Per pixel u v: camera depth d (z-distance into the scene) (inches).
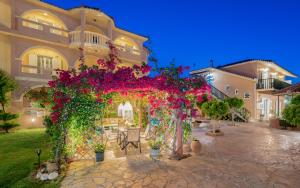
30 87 604.1
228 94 989.8
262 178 210.4
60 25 729.6
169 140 324.5
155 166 246.1
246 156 293.0
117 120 506.0
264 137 459.8
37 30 628.7
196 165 250.1
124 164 253.4
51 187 189.2
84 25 700.7
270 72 1061.1
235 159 276.7
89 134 277.7
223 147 351.9
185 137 325.7
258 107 912.9
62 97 240.2
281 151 325.4
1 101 506.9
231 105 650.8
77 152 275.1
